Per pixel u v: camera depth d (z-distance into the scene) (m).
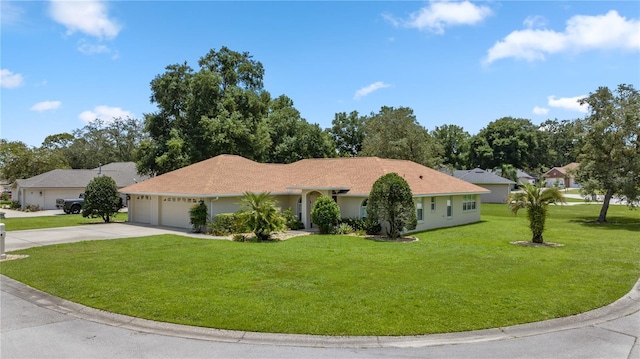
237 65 40.19
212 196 20.55
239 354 6.03
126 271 11.14
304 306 8.06
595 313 7.90
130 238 18.11
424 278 10.42
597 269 11.64
